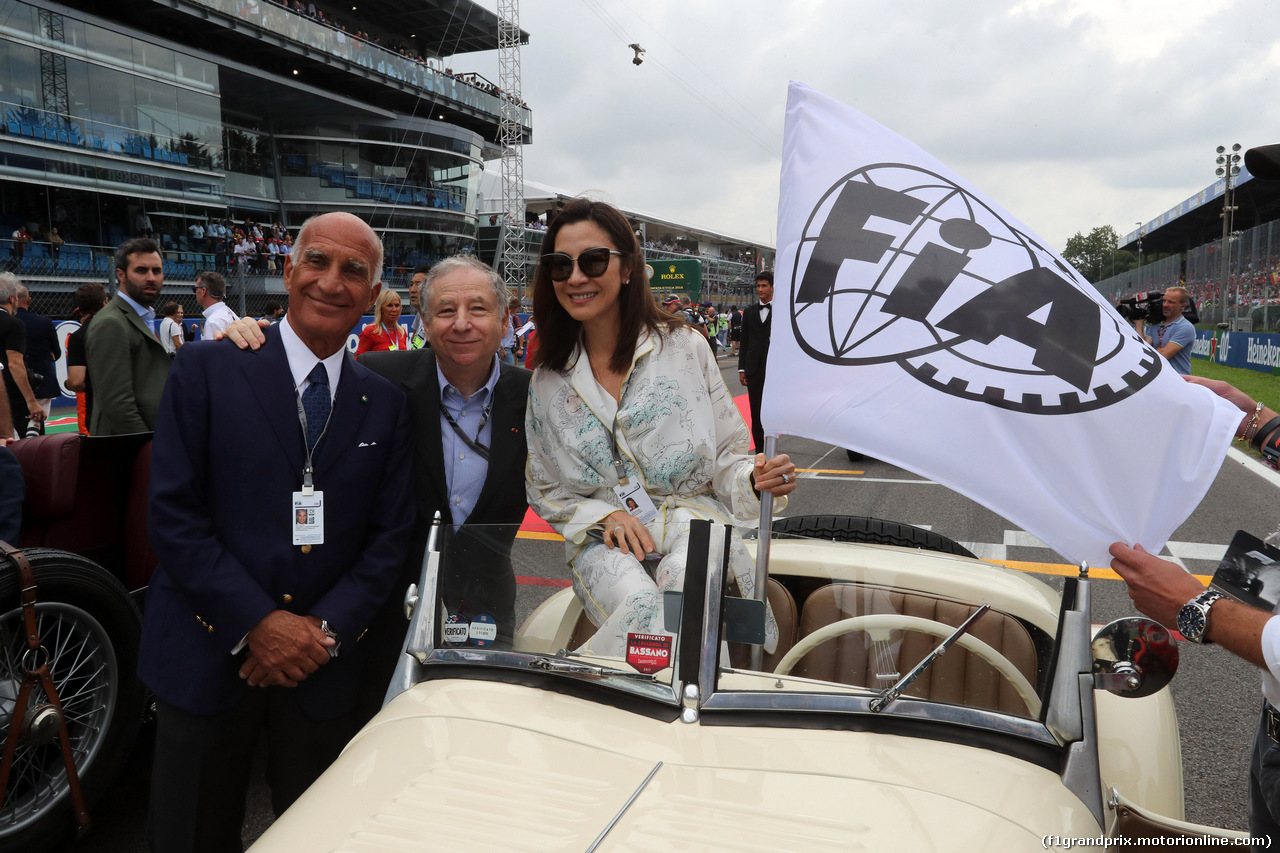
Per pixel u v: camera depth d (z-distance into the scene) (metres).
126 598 2.73
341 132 35.19
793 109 2.10
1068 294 1.77
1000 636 1.87
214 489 2.08
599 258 2.20
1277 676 1.32
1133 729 2.01
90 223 22.83
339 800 1.45
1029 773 1.50
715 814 1.37
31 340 9.30
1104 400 1.63
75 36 22.06
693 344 2.39
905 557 2.25
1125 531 1.58
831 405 1.80
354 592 2.15
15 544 2.65
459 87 41.22
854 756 1.52
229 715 2.09
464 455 2.54
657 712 1.65
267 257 27.31
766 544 1.81
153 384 4.68
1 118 20.28
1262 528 6.70
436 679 1.83
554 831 1.34
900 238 1.88
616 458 2.29
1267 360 19.36
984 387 1.68
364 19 41.06
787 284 1.96
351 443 2.16
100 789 2.64
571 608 2.13
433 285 2.41
